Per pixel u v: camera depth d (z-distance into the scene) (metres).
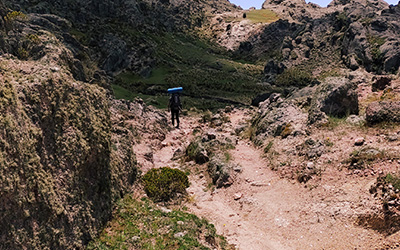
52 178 8.77
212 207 14.14
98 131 10.95
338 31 83.31
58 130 9.45
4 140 7.19
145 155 18.89
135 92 48.84
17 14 20.75
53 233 8.14
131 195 13.06
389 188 10.47
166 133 26.88
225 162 17.72
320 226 11.03
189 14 142.75
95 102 11.63
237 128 26.17
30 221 7.63
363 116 17.05
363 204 10.80
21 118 8.09
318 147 15.34
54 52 16.67
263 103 25.64
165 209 12.73
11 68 9.74
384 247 9.01
